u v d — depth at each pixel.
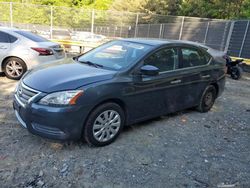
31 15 16.72
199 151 4.02
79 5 40.69
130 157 3.63
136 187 3.03
